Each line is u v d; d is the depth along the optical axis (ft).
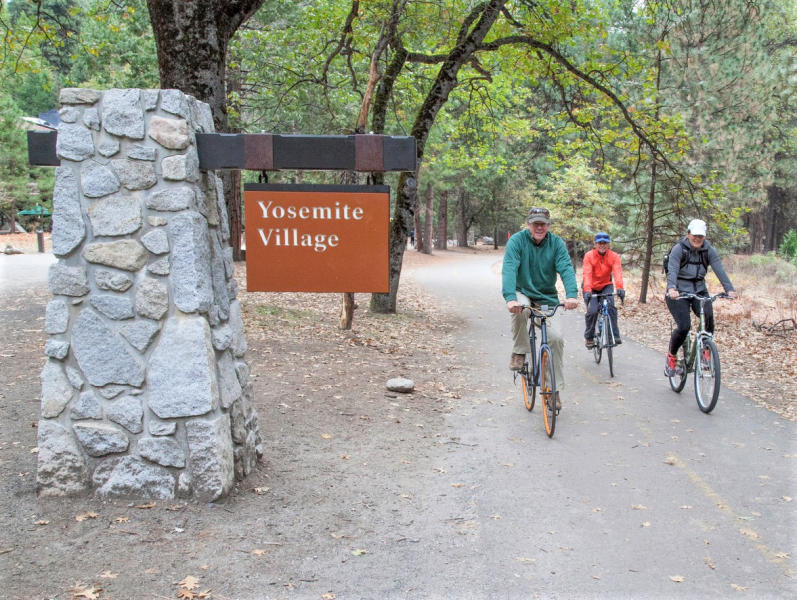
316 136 14.30
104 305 13.70
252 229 15.02
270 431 19.43
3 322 34.06
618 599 11.02
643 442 19.79
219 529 12.89
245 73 66.54
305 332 36.73
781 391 27.02
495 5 44.91
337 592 10.96
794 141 106.22
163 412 13.67
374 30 49.14
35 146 14.20
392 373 28.43
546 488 15.99
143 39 62.18
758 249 149.59
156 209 13.50
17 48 48.62
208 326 13.87
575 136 69.97
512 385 27.32
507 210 159.63
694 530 13.78
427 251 141.59
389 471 16.81
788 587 11.50
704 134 68.64
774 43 96.32
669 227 59.93
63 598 10.27
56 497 13.85
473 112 64.49
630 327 45.98
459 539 13.12
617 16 73.41
